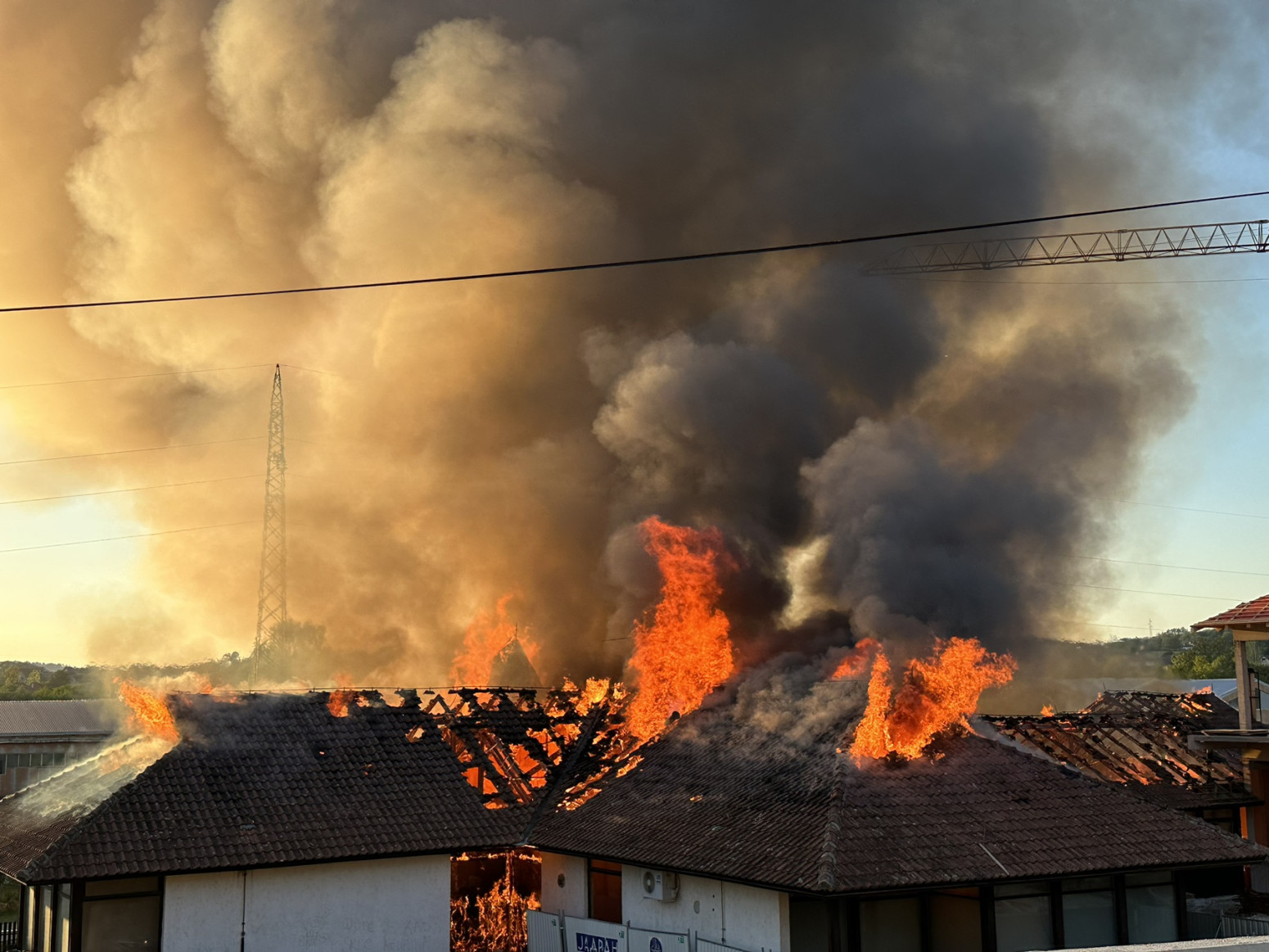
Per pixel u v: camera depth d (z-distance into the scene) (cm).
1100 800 2089
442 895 2239
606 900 2277
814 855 1806
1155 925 2011
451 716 2683
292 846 2100
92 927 1970
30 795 2461
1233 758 2727
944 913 1916
